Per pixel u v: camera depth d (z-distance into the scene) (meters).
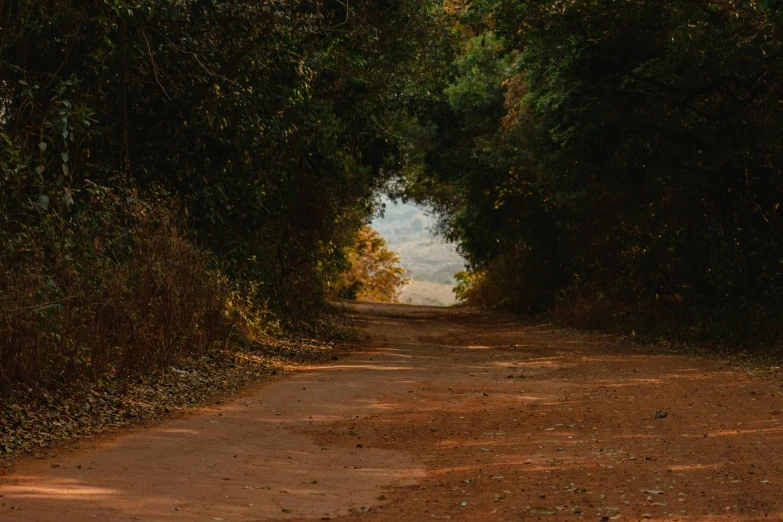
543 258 36.84
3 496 7.45
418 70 24.97
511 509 7.35
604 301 29.33
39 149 14.19
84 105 15.01
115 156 17.69
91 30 15.72
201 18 17.08
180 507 7.30
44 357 11.91
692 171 23.55
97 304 13.42
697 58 20.58
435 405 13.63
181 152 19.19
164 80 17.59
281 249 25.73
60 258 12.94
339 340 24.75
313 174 26.12
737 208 23.17
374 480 8.62
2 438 9.88
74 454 9.42
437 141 36.94
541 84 24.98
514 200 36.19
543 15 21.92
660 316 25.80
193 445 10.10
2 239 12.27
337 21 22.19
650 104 22.66
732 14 19.72
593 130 23.33
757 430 10.97
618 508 7.32
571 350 22.95
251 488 8.10
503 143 33.41
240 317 19.94
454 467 9.18
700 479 8.35
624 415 12.41
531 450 10.00
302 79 20.14
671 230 25.66
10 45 14.44
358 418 12.34
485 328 31.95
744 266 23.45
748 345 21.28
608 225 28.27
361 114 25.16
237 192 21.31
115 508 7.16
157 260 15.42
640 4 20.89
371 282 63.19
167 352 15.38
